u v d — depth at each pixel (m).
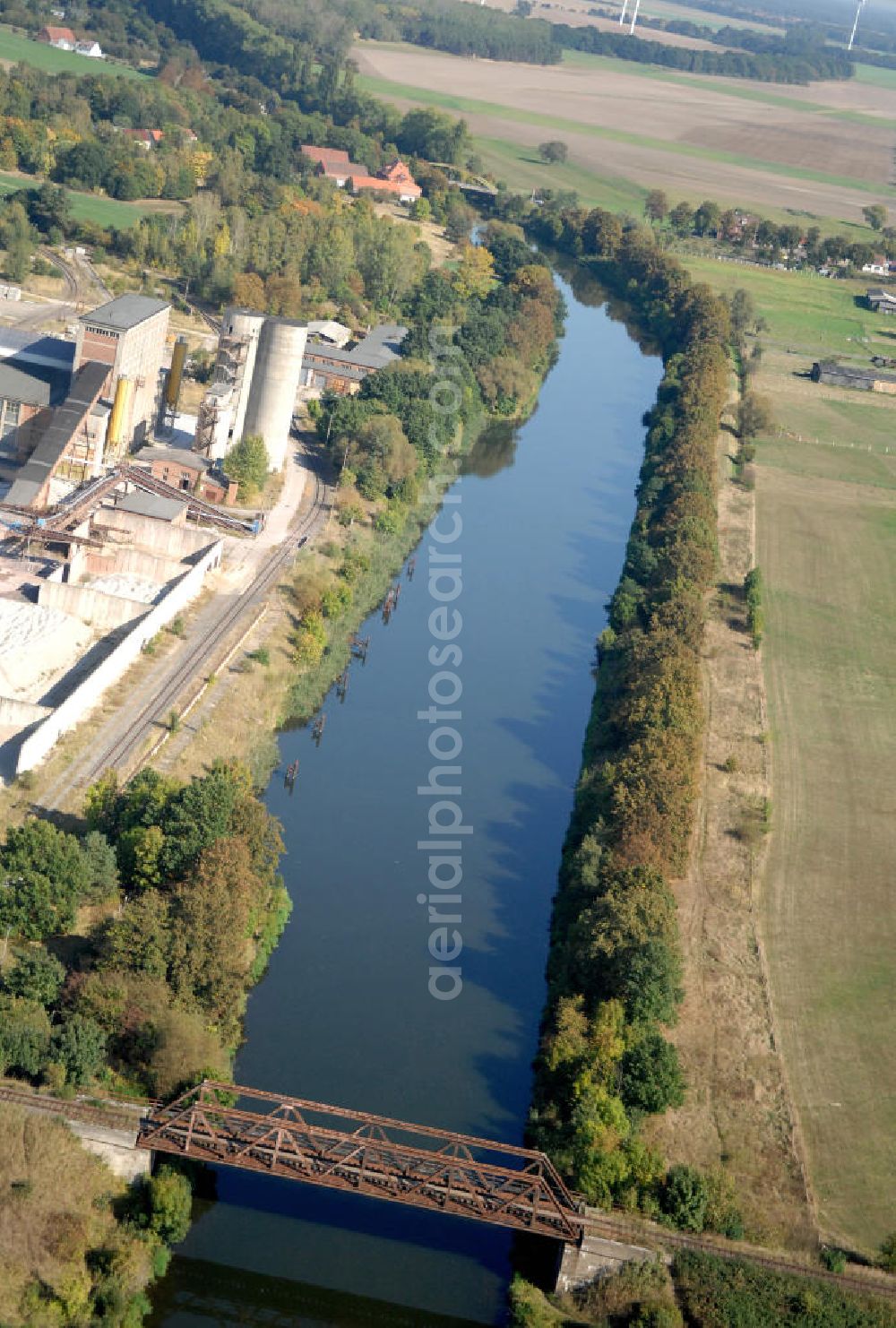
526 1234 190.38
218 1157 180.88
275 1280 180.00
